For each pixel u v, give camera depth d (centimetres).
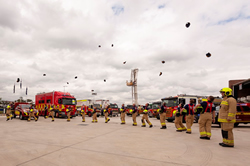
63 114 2161
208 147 576
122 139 715
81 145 592
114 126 1252
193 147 573
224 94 598
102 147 564
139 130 1027
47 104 2397
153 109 2398
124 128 1126
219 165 393
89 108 2836
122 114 1473
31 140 675
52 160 425
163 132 949
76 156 460
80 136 781
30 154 477
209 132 730
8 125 1248
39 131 933
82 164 397
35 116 1702
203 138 737
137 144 616
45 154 477
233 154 488
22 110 1834
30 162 409
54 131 938
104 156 461
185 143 641
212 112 761
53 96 2288
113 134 852
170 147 571
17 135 794
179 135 844
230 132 584
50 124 1348
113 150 526
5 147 556
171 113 1666
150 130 1035
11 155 466
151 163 405
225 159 438
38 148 544
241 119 1238
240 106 1242
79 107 3212
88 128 1101
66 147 561
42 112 2511
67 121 1711
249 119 1243
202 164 398
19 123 1415
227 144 582
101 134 849
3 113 3375
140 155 472
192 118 923
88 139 707
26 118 1962
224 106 591
